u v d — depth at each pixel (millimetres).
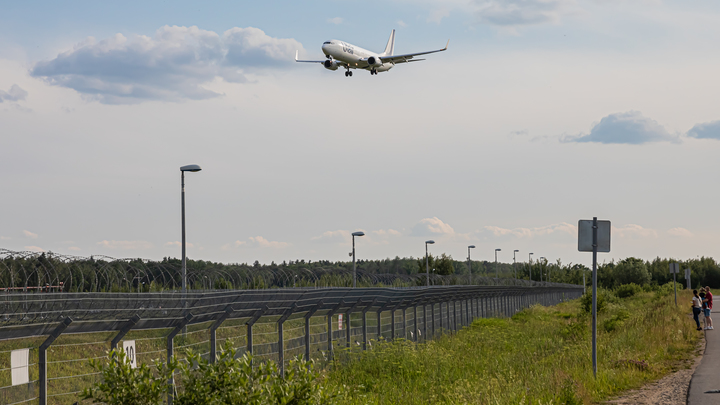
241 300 11820
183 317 10234
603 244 13961
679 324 24047
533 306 54500
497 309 40250
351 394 12227
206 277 20031
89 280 14766
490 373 15359
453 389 12359
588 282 115625
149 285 16891
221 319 11195
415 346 18812
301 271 23094
